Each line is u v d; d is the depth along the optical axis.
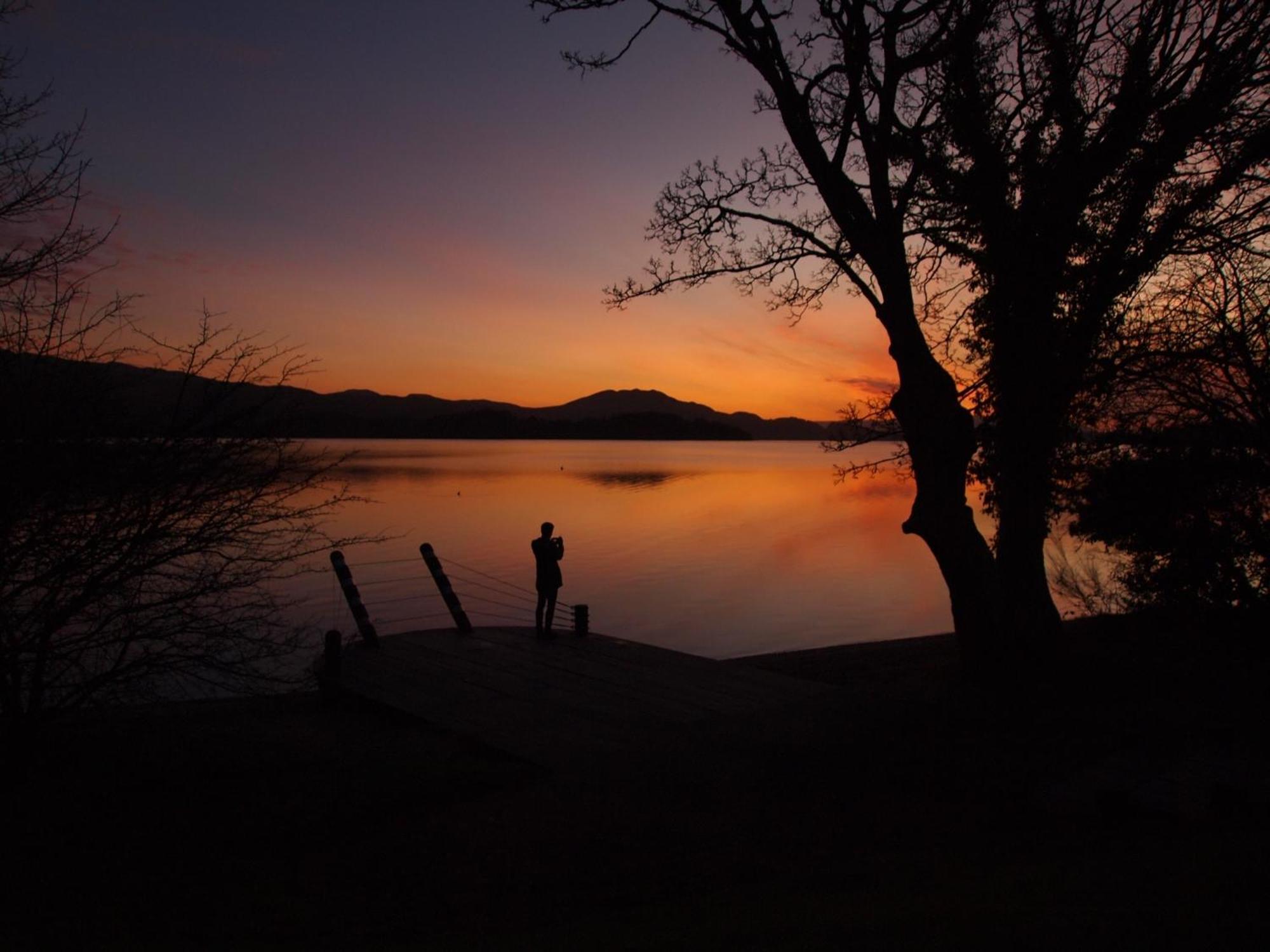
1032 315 10.35
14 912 5.07
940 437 11.26
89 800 7.00
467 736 8.69
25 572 6.88
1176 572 10.98
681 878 5.60
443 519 52.34
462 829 6.52
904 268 11.39
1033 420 10.52
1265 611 10.14
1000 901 4.12
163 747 8.44
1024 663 10.89
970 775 7.48
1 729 7.20
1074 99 10.26
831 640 22.28
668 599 28.33
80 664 7.22
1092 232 10.27
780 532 48.91
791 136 11.70
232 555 7.86
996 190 10.62
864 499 78.19
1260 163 9.37
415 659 11.94
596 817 6.70
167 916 5.08
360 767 8.06
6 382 6.63
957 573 11.27
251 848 6.25
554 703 9.88
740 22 11.42
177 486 7.25
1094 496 12.36
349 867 5.89
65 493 6.74
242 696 10.52
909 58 10.81
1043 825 6.34
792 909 4.43
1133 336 9.88
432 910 5.20
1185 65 9.68
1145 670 10.91
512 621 24.22
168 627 7.36
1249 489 10.08
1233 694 9.78
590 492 79.69
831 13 10.88
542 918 5.00
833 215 11.73
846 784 7.36
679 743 8.46
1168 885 4.10
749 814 6.72
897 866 5.44
